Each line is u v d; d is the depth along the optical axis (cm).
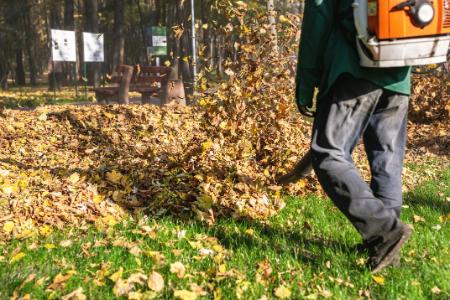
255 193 495
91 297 298
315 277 326
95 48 1912
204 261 354
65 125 804
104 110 871
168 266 340
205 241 393
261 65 563
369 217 306
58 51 1869
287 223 444
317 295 304
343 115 317
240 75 563
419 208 500
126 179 521
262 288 310
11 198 468
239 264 344
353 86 313
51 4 4231
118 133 767
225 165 530
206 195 468
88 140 738
